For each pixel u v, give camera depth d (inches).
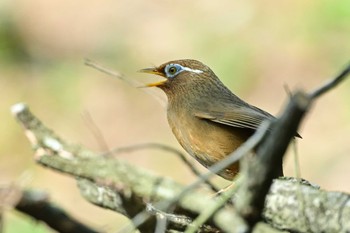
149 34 777.6
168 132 638.5
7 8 822.5
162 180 217.2
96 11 818.8
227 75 691.4
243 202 165.9
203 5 784.9
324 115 626.5
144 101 682.2
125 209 231.8
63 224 214.4
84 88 713.6
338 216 200.2
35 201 211.2
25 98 714.2
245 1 766.5
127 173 218.2
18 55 778.8
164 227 215.0
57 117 684.7
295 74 676.1
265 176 161.6
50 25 811.4
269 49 704.4
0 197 208.8
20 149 627.8
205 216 193.3
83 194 239.1
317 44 701.3
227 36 735.7
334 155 585.0
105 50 773.9
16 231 448.1
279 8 745.6
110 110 680.4
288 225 207.5
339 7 713.0
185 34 760.3
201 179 190.7
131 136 647.1
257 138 181.5
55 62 762.2
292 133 156.9
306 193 206.5
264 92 664.4
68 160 221.6
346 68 166.7
